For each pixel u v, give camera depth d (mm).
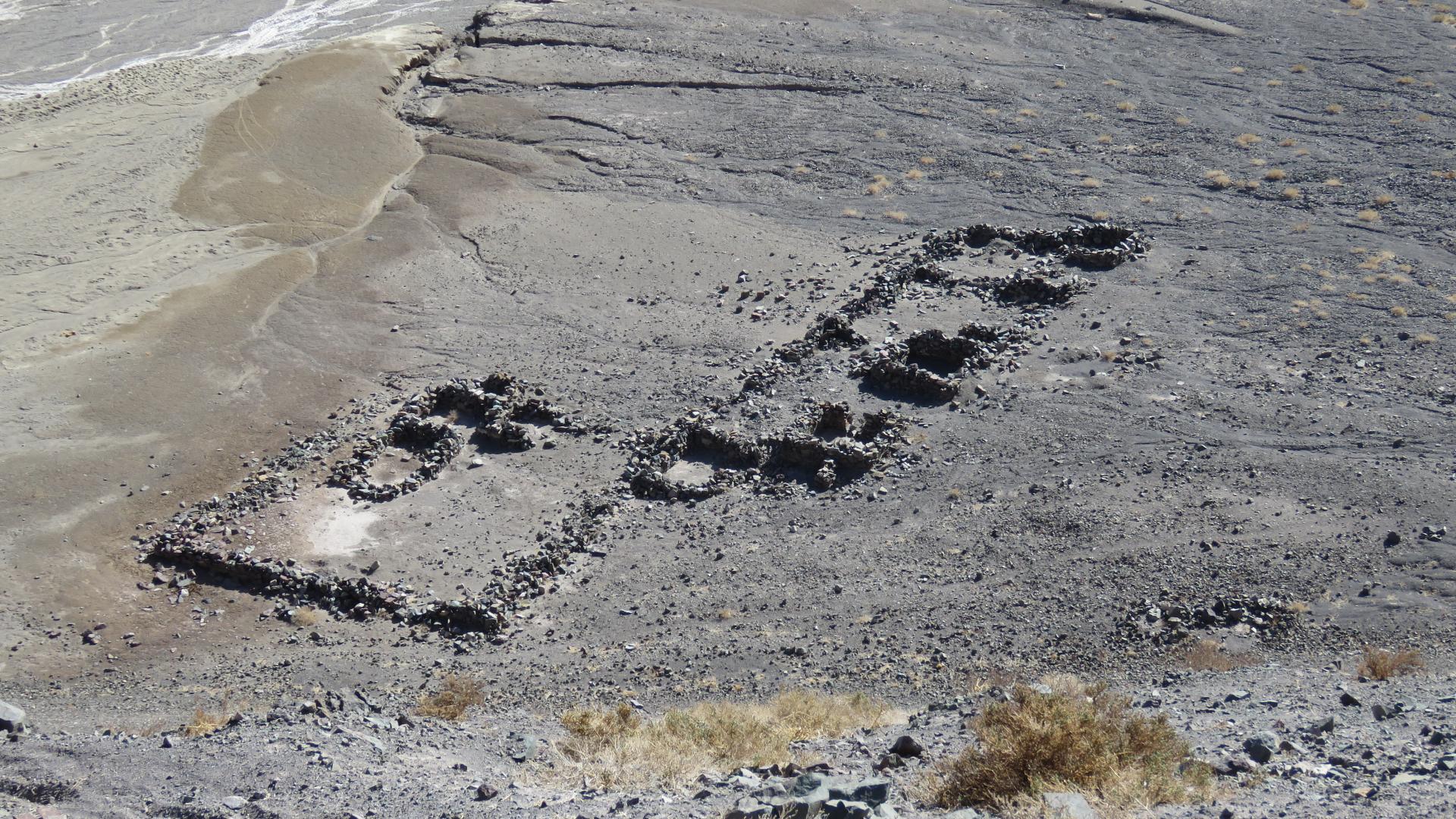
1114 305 46062
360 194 58562
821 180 59094
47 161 59969
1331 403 38188
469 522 35781
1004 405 39406
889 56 71625
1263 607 28047
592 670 28422
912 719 21969
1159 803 14492
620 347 45781
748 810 13812
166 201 56500
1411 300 45156
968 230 52844
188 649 30906
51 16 82750
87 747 17797
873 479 36344
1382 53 70438
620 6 78188
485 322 48281
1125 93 66875
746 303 48656
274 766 16781
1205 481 34125
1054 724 15688
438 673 28891
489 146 62938
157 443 40219
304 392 43562
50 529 35594
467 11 81312
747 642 29156
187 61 71938
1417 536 30422
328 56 69750
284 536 35125
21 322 47031
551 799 15789
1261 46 72562
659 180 59656
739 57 71438
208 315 47938
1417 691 20844
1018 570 31000
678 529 35000
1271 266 48688
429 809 15141
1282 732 17859
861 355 43156
